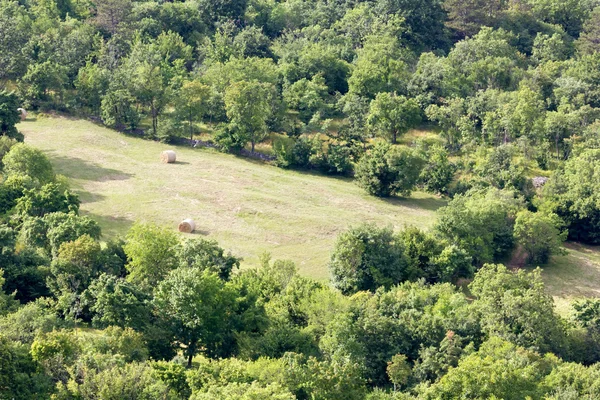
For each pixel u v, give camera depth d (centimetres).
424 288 14450
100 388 9131
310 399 10300
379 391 10900
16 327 10756
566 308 15750
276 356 11738
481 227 16950
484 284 13838
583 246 19050
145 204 18788
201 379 9981
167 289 12269
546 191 19688
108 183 19775
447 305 13338
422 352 12112
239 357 11675
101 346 10569
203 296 12025
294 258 16888
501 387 10281
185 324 11806
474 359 10831
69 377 9706
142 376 9438
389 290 14725
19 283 13100
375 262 15212
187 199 19200
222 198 19362
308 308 12975
